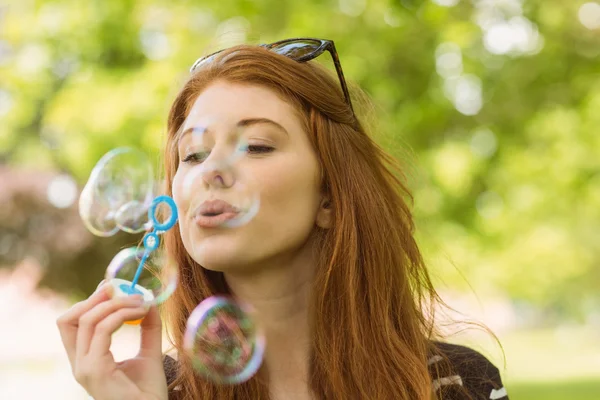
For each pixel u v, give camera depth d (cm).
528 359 1791
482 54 607
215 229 148
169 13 589
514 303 3319
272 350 161
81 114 555
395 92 562
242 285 158
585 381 1188
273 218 150
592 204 965
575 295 2908
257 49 168
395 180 191
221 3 564
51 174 827
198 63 179
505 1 574
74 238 858
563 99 622
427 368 172
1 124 704
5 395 980
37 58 639
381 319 167
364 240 170
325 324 162
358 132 182
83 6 614
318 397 160
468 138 622
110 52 616
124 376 139
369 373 162
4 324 1131
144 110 544
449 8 560
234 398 160
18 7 636
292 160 156
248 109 156
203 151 155
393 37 557
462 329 192
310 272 164
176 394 162
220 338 158
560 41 602
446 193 629
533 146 701
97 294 146
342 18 561
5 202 839
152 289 151
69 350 142
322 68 181
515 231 1021
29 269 904
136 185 178
